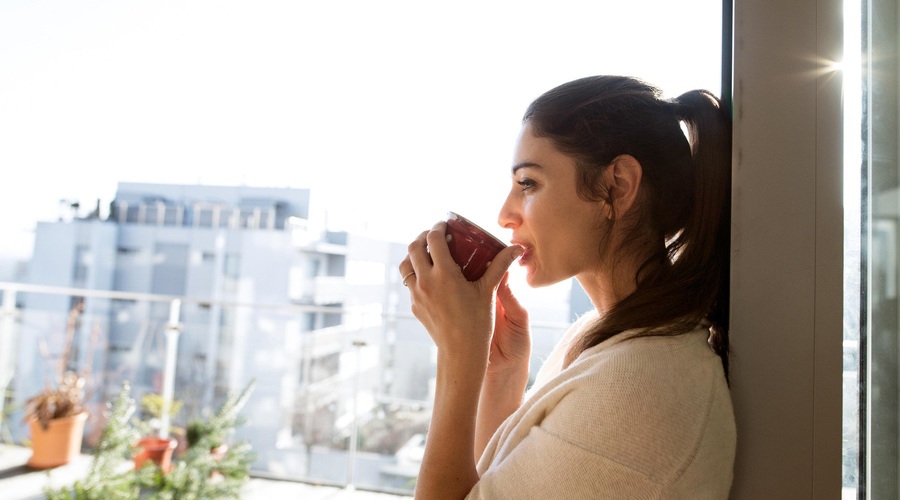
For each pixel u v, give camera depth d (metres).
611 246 0.59
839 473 0.53
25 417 2.70
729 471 0.50
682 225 0.59
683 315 0.54
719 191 0.58
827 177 0.54
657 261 0.58
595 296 0.65
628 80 0.61
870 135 0.55
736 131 0.57
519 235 0.63
